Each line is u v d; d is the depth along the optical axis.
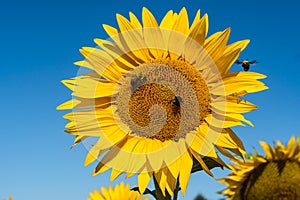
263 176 1.02
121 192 0.91
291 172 1.01
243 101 0.79
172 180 0.76
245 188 1.03
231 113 0.79
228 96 0.79
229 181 1.04
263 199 1.02
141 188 0.75
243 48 0.80
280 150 1.02
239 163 1.04
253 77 0.79
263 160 1.03
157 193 0.77
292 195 1.00
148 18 0.82
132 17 0.82
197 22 0.81
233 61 0.80
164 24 0.82
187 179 0.76
